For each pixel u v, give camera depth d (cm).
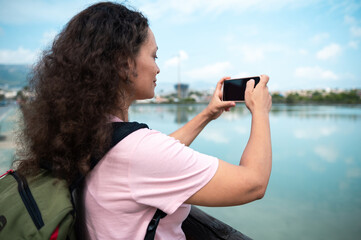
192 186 48
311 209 434
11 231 46
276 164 825
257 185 49
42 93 55
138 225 52
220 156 883
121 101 59
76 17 57
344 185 578
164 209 49
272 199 492
